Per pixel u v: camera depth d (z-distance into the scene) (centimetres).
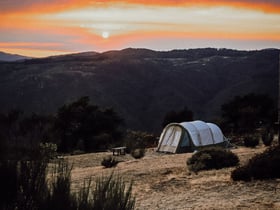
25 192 417
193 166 1641
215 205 1016
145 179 1513
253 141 2786
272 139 2712
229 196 1120
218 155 1667
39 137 419
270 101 4697
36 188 423
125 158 2648
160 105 11306
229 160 1666
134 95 11712
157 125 10212
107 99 10862
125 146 3134
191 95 12375
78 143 4147
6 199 409
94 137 4334
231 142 3147
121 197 474
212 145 2791
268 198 1047
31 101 9406
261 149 2373
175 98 11762
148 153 2847
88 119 4591
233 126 4375
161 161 2083
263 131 3241
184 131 2786
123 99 11250
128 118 10200
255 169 1304
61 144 4206
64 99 10031
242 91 11481
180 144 2762
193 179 1440
